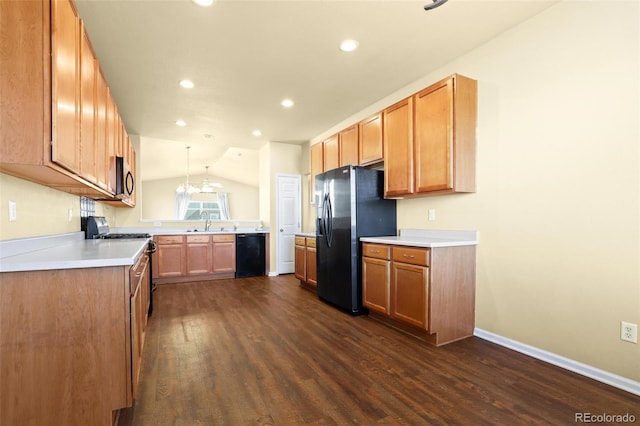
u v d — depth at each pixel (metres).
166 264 5.02
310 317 3.30
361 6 2.16
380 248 3.05
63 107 1.45
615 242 1.94
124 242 2.67
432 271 2.53
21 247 1.77
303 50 2.71
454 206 2.95
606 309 1.98
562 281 2.19
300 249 4.80
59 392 1.45
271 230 5.80
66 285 1.46
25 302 1.41
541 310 2.30
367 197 3.46
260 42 2.57
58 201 2.44
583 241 2.08
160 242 4.98
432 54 2.81
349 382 1.99
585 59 2.07
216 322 3.13
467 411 1.68
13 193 1.74
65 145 1.47
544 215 2.29
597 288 2.02
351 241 3.37
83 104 1.76
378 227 3.51
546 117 2.27
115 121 2.79
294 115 4.33
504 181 2.54
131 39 2.50
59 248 2.11
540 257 2.31
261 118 4.44
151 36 2.46
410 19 2.32
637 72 1.86
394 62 2.94
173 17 2.23
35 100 1.31
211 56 2.78
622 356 1.91
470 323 2.74
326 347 2.53
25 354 1.41
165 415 1.65
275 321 3.16
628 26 1.89
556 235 2.22
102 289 1.51
